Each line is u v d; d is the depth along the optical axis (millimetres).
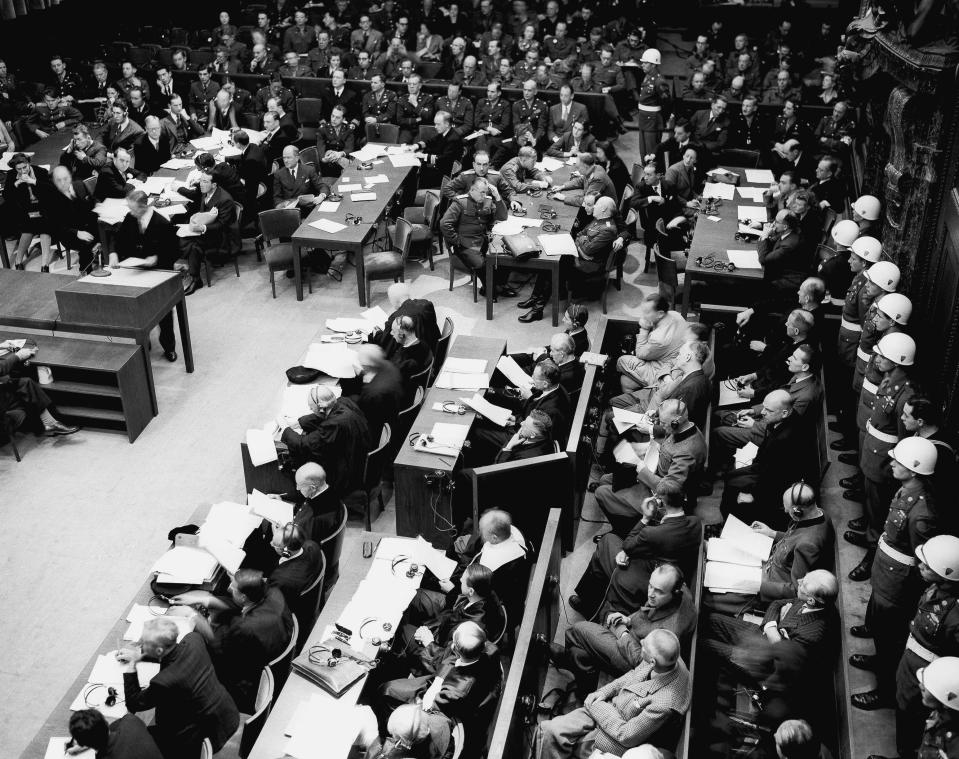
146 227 11031
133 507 9039
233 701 5977
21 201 12484
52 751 5879
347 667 6359
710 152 14531
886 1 9016
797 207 10539
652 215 12484
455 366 9492
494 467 7738
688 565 7199
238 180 13305
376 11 21391
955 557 5504
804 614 6199
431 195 12969
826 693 6633
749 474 8086
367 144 15203
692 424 7934
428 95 16406
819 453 8398
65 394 10008
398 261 12172
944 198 8359
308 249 12898
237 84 17688
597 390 9266
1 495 9133
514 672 6055
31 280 10672
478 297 12578
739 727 6102
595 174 12922
